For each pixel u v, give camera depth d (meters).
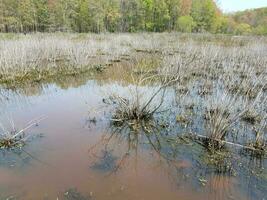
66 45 12.16
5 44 11.34
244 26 49.75
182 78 7.80
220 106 5.12
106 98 6.40
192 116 5.26
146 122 4.95
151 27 43.34
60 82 8.29
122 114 5.00
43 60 10.93
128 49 14.96
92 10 37.19
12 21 31.20
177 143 4.21
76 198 2.87
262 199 2.91
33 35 19.06
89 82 8.32
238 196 2.96
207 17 46.72
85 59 10.48
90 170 3.44
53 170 3.40
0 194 2.88
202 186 3.14
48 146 4.04
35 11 33.84
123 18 41.84
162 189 3.08
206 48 12.59
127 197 2.91
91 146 4.10
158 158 3.79
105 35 22.69
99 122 5.02
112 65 11.12
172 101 6.12
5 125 4.71
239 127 4.75
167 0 44.53
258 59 10.30
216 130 4.11
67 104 6.07
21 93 7.00
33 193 2.93
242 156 3.83
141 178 3.29
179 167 3.55
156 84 7.52
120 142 4.27
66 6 34.97
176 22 44.19
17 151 3.86
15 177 3.22
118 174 3.36
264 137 4.36
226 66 9.31
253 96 6.47
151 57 13.25
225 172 3.43
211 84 7.64
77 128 4.73
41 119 5.07
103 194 2.96
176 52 14.05
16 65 8.95
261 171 3.46
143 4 42.22
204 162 3.66
